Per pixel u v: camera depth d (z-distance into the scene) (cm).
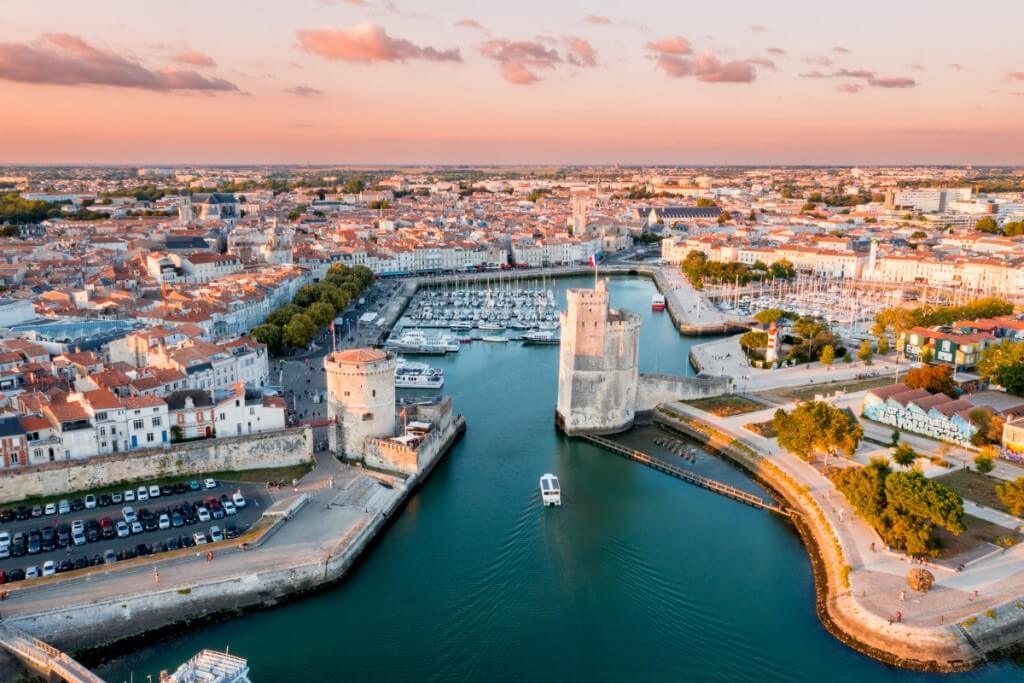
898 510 16825
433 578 16500
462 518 19262
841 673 13488
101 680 12688
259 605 15525
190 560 15950
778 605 15500
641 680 13175
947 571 15850
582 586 15912
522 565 16825
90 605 14300
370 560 17262
